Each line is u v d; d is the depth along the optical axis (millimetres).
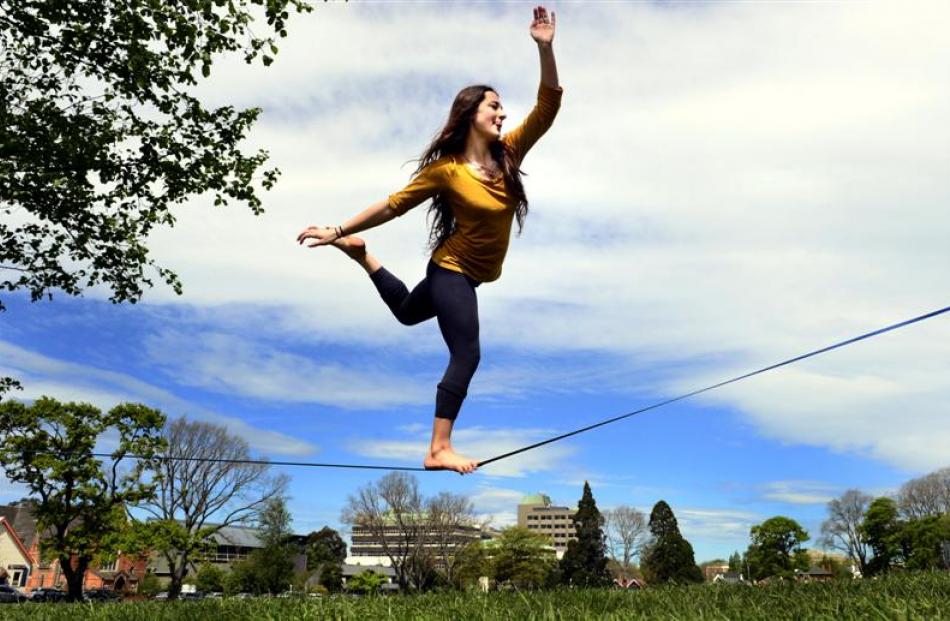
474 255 3047
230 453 37594
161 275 11648
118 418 32688
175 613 5836
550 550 62719
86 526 32562
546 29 3119
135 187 10883
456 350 2969
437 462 2920
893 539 62625
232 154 11188
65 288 11453
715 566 92938
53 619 6324
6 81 10211
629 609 4527
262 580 51812
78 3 9500
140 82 9406
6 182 9859
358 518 50188
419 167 3152
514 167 3076
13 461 30578
